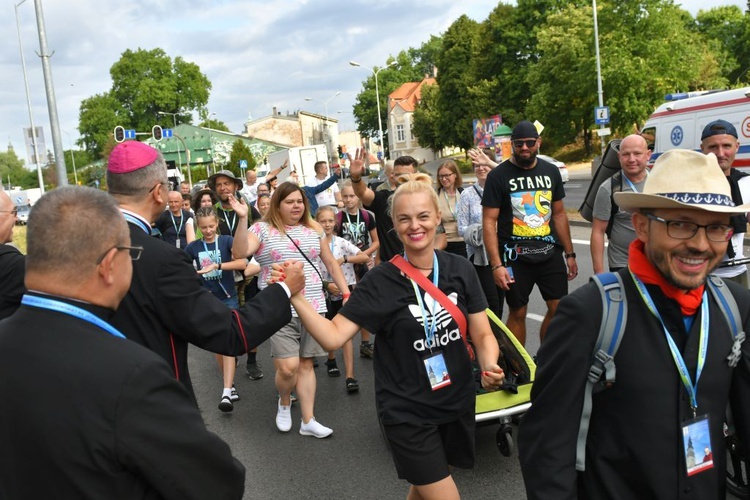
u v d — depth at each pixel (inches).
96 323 63.5
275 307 96.7
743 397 74.7
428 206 108.6
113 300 66.6
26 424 57.4
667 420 69.9
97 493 56.4
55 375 58.0
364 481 163.3
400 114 3796.8
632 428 70.5
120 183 94.1
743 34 2341.3
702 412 70.8
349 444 187.2
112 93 3472.0
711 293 73.3
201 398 240.4
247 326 92.7
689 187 67.9
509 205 202.2
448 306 108.7
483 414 159.2
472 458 114.0
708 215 68.2
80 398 57.2
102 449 56.4
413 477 106.7
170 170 1387.8
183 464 60.0
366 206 256.2
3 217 121.0
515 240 203.0
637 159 178.5
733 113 490.3
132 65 3395.7
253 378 260.5
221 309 92.0
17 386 58.4
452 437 112.0
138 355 61.1
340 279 195.5
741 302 74.0
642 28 1408.7
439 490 105.8
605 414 72.3
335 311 259.9
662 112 556.4
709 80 1672.0
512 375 178.4
